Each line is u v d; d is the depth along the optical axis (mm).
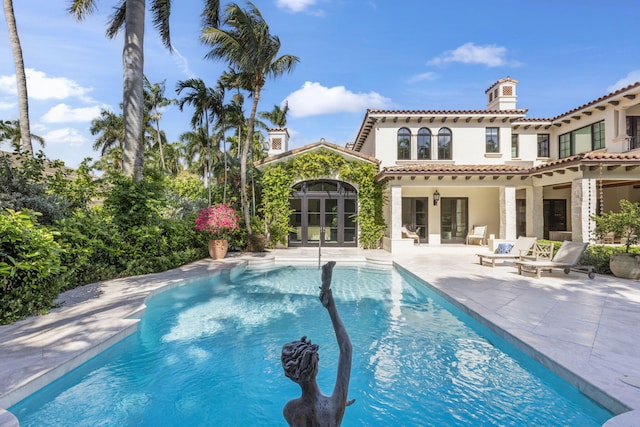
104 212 9945
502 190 15500
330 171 17938
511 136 18844
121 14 14211
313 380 2166
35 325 5441
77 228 8344
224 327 6559
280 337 6086
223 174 18984
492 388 4289
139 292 7664
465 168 14773
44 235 5980
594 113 15516
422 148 18375
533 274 10008
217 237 13930
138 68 11570
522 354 4793
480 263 12016
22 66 11094
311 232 18312
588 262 10312
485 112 17594
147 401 4117
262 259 13664
